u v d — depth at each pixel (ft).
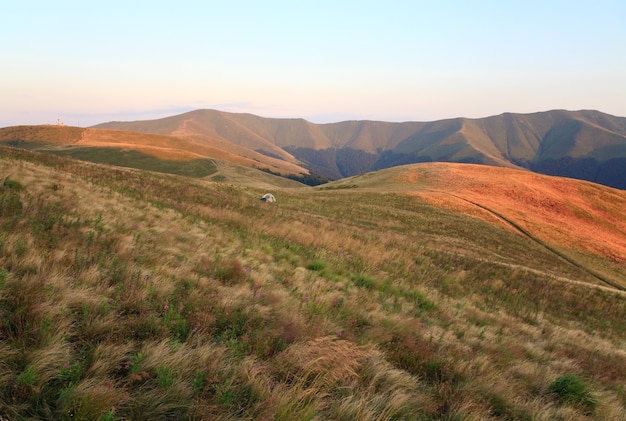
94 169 81.82
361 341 18.81
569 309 55.67
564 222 191.31
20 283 13.97
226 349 14.15
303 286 27.61
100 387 9.79
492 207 187.11
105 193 46.37
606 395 21.09
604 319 56.18
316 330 18.08
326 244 49.24
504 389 17.15
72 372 10.28
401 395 13.56
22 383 9.25
